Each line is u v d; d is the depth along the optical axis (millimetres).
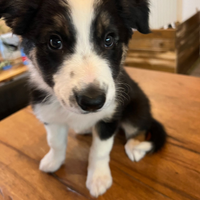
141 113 231
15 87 321
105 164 198
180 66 517
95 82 132
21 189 189
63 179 197
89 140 242
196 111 265
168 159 208
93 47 148
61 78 144
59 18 142
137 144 223
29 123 274
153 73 370
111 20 156
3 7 157
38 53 157
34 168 210
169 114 264
